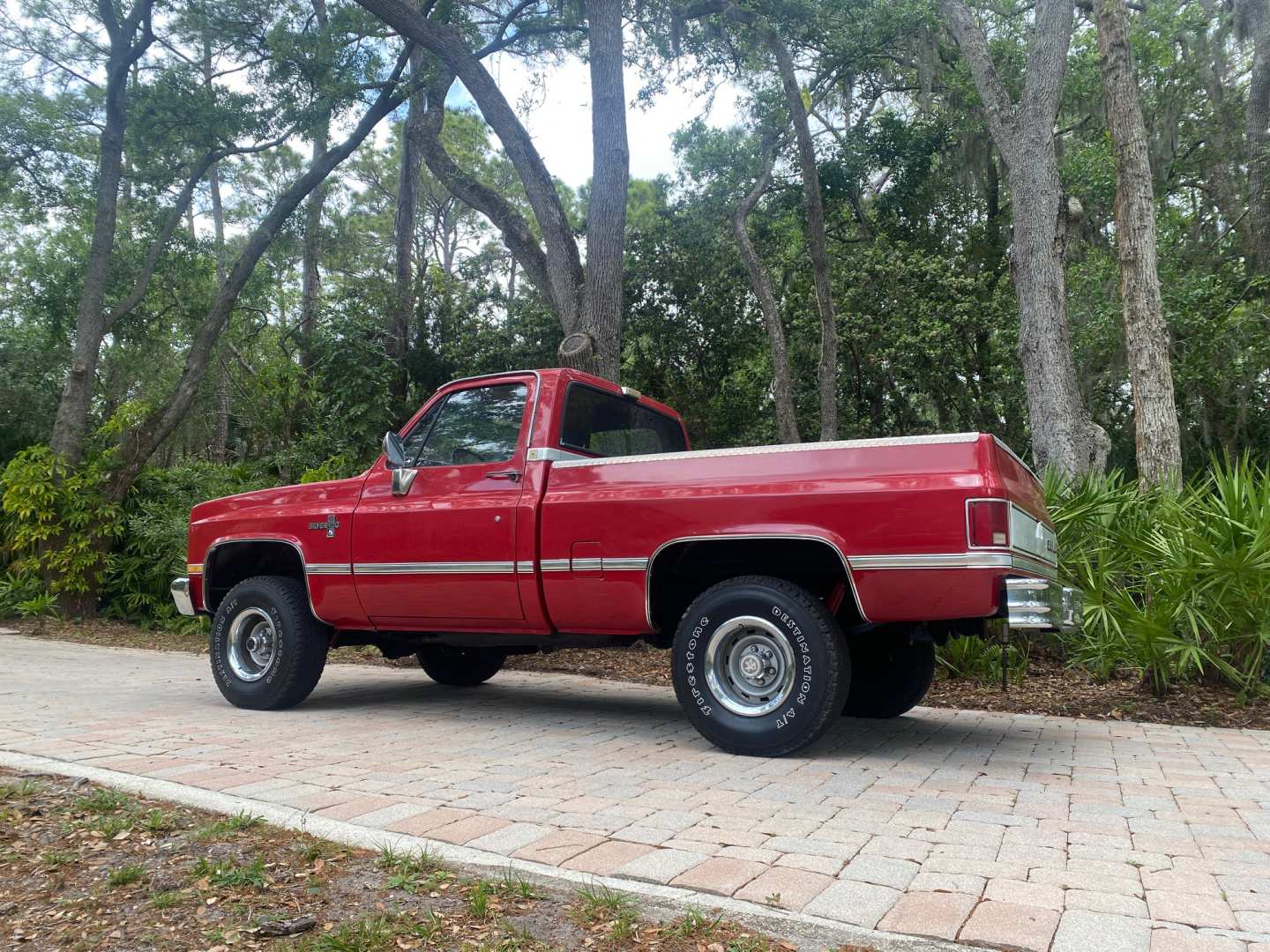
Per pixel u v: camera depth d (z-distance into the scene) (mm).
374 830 3393
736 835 3393
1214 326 16406
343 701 7016
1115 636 7199
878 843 3307
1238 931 2520
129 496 15328
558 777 4328
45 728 5410
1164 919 2600
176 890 2881
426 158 14078
